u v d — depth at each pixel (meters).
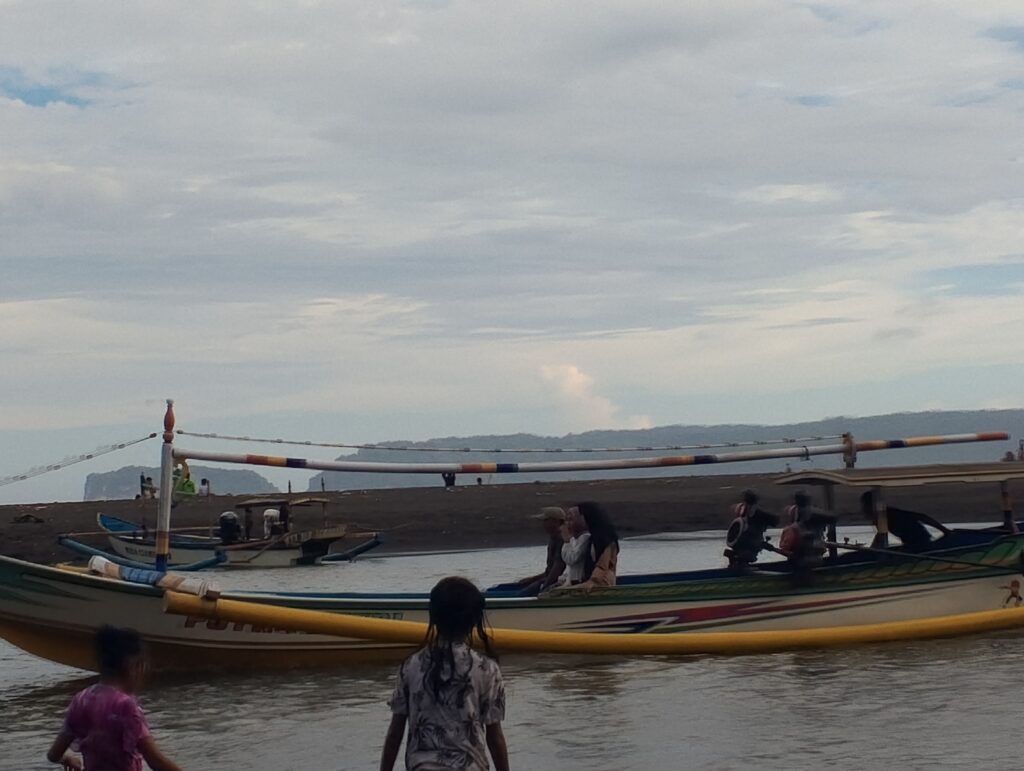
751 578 14.52
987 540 15.66
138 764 6.05
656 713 10.96
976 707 10.85
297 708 11.38
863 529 36.91
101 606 12.17
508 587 15.38
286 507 35.81
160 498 13.20
